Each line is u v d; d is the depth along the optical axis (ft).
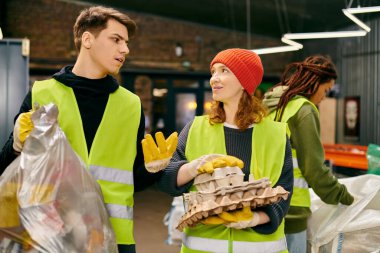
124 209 4.93
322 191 6.77
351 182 7.66
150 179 5.29
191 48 40.06
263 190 4.87
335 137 32.96
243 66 5.46
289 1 29.81
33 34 34.73
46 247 4.09
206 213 4.71
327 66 7.39
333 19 31.01
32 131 4.30
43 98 4.89
